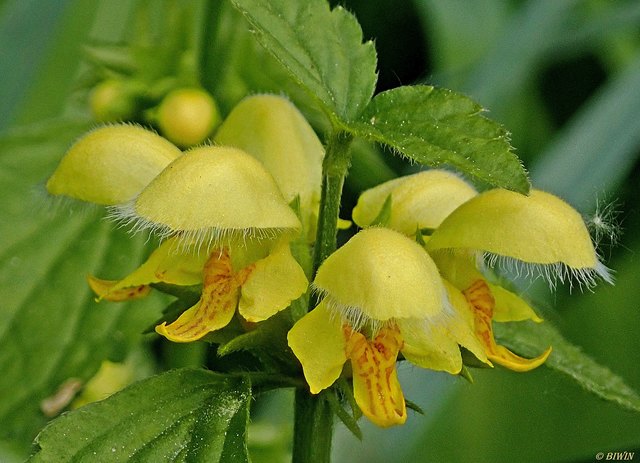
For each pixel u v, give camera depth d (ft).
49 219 0.69
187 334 0.53
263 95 0.59
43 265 0.69
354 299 0.53
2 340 0.68
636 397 0.59
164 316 0.56
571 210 0.56
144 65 0.69
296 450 0.56
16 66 0.73
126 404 0.53
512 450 0.73
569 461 0.73
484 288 0.56
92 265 0.69
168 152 0.57
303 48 0.54
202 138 0.69
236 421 0.53
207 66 0.69
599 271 0.56
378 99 0.53
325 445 0.56
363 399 0.53
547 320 0.62
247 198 0.53
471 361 0.55
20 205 0.69
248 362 0.66
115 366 0.73
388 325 0.53
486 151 0.52
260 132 0.58
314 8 0.54
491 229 0.55
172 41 0.70
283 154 0.58
